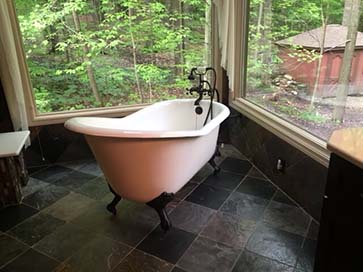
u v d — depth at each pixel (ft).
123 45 9.95
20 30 8.30
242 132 9.71
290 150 7.25
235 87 9.93
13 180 7.22
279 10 7.82
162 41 10.27
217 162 9.46
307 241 5.99
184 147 6.30
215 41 9.93
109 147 5.64
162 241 6.13
